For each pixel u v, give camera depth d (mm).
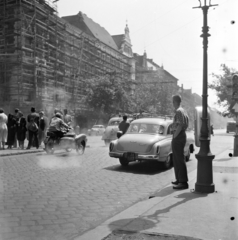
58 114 12398
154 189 6371
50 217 4277
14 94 29438
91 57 50406
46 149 12086
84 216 4359
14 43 31562
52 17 36281
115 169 8906
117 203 5129
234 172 7777
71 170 8453
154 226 3533
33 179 7016
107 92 41375
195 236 3201
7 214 4359
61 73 38562
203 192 5484
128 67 70625
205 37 5582
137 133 9695
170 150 9312
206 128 5578
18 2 31438
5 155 11375
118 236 3219
